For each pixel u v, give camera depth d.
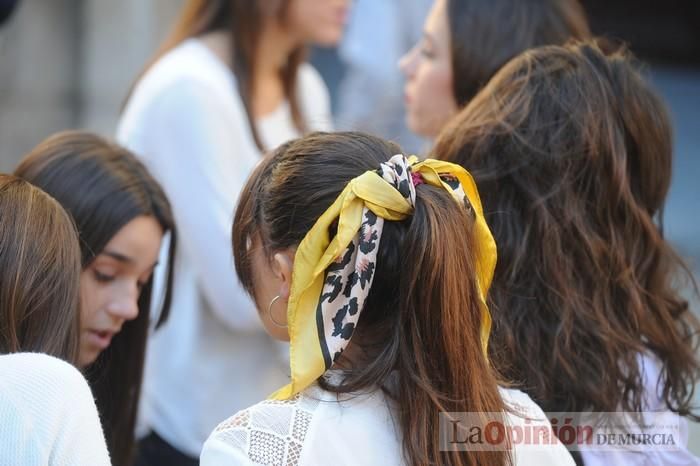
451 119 5.99
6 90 16.61
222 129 7.15
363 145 4.38
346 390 4.15
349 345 4.28
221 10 7.61
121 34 16.80
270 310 4.51
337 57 21.75
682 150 21.06
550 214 5.30
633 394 5.28
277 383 7.55
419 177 4.28
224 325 7.31
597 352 5.24
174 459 7.38
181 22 7.73
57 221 4.67
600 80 5.45
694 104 24.28
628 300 5.36
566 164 5.32
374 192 4.05
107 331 5.60
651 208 5.71
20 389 4.07
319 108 8.86
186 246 7.17
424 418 4.05
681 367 5.56
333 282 4.07
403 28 11.36
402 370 4.12
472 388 4.10
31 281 4.47
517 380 5.18
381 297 4.21
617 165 5.36
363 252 4.04
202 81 7.12
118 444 5.84
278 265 4.34
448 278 4.02
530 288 5.30
